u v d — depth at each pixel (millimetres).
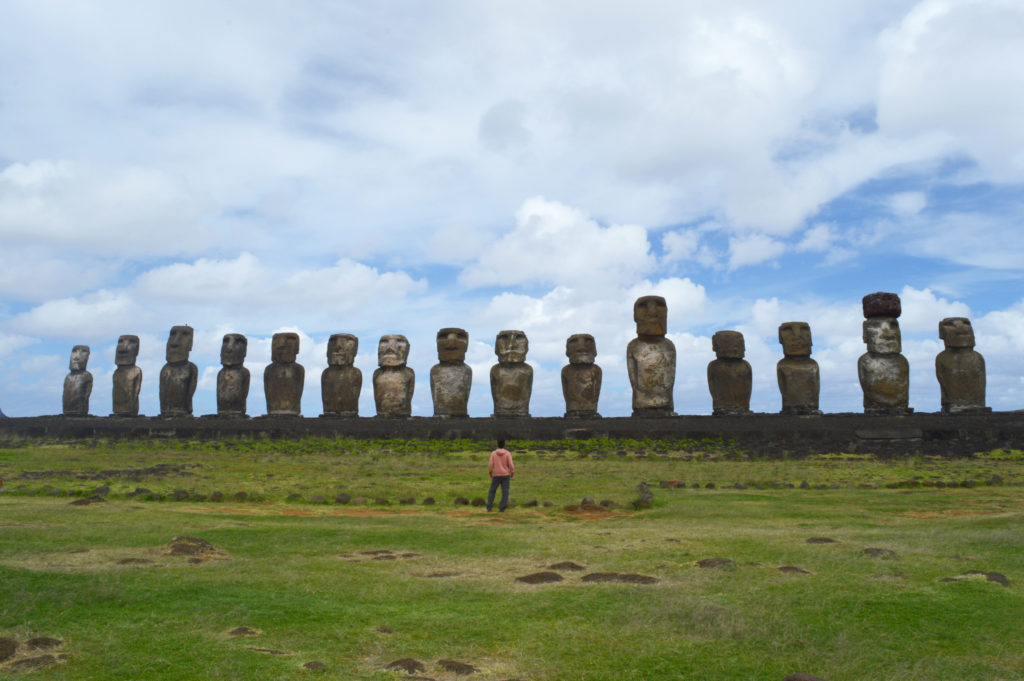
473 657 6754
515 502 17516
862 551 10844
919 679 6258
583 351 38344
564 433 35188
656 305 37875
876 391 35719
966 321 35719
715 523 14422
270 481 21812
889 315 36375
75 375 46375
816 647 6973
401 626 7547
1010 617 7797
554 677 6312
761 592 8695
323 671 6367
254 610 7969
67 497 18250
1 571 9297
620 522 14695
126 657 6570
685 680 6242
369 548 11570
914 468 25734
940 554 10664
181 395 42781
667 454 30688
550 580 9359
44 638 6930
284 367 41156
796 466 26500
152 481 21328
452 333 39719
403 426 36969
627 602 8312
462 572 9898
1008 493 19188
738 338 37719
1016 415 31219
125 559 10336
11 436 42188
